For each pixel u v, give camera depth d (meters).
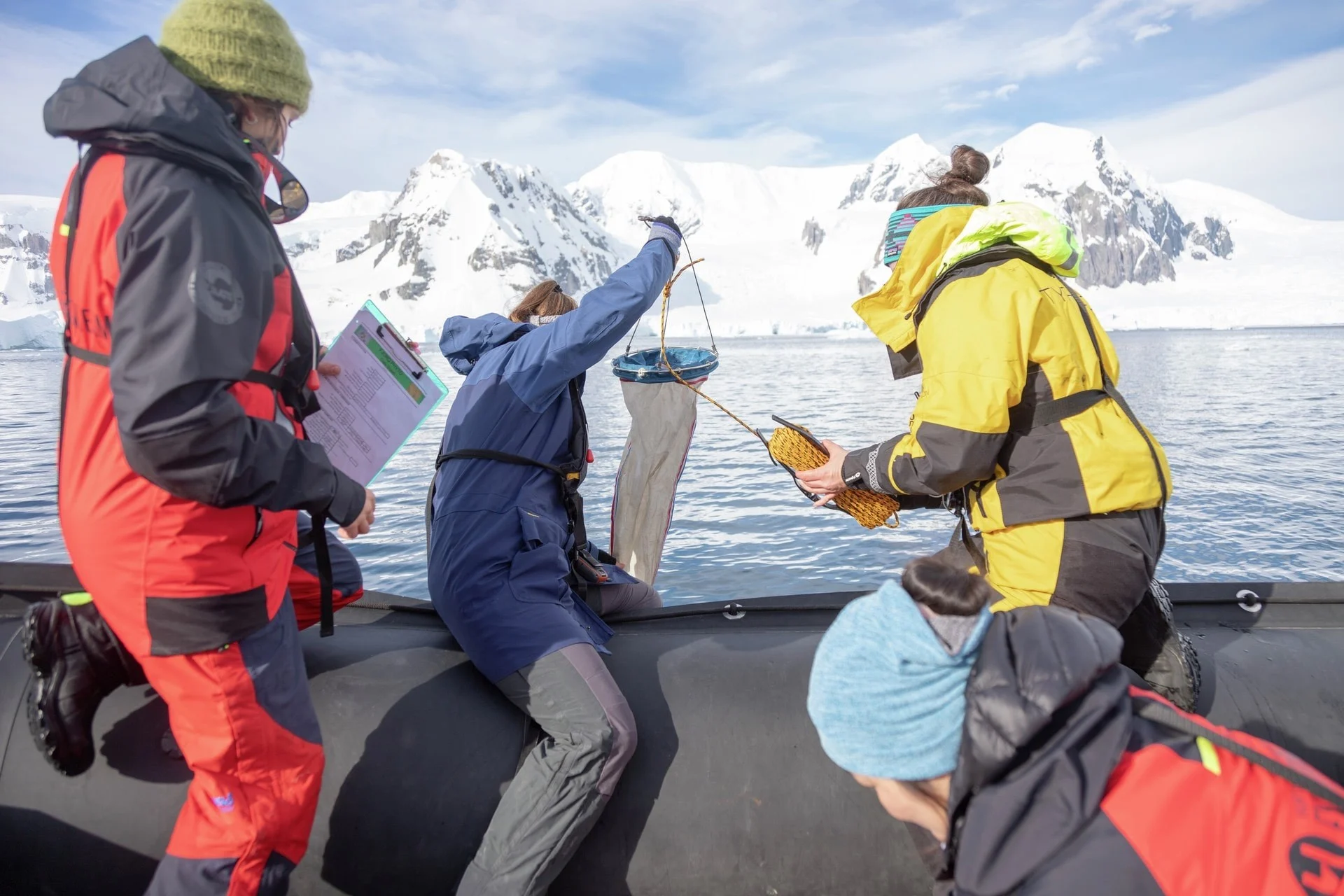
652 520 2.68
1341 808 0.96
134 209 1.17
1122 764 0.96
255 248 1.28
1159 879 0.89
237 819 1.39
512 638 1.71
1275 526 7.42
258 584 1.38
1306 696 1.85
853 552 6.56
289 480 1.33
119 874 1.66
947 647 0.97
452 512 1.88
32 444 13.18
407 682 1.82
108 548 1.28
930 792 1.02
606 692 1.66
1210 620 2.10
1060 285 1.71
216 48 1.31
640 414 2.63
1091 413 1.66
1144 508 1.66
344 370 1.88
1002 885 0.92
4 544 7.34
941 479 1.66
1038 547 1.66
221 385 1.21
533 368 1.92
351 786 1.71
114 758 1.66
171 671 1.33
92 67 1.22
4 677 1.73
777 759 1.75
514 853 1.57
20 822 1.66
